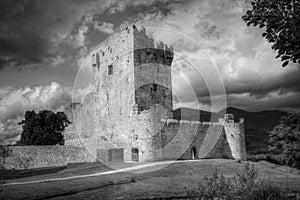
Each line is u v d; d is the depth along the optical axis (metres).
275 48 10.52
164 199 23.61
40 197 23.77
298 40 10.09
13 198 23.36
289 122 49.78
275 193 17.66
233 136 52.56
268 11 10.56
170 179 31.00
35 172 40.03
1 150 42.53
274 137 50.62
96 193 25.30
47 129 58.00
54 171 39.59
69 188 26.62
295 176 38.53
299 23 10.12
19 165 43.38
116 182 29.11
